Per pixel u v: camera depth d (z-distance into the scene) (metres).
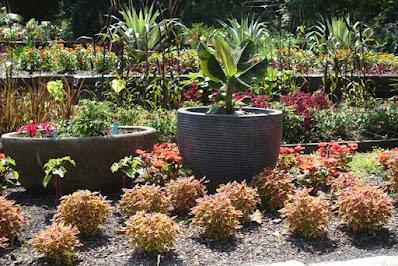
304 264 3.55
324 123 7.57
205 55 5.03
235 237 4.06
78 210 4.02
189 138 4.88
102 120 5.18
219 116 4.75
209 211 3.97
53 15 26.19
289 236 4.07
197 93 8.31
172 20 8.59
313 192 4.84
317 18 20.25
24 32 17.16
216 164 4.80
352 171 5.61
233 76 5.00
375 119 7.75
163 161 4.84
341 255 3.81
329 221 4.19
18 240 3.99
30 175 4.90
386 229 4.20
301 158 5.09
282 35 13.97
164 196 4.39
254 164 4.81
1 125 6.52
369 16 20.41
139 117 7.13
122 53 8.52
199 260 3.69
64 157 4.57
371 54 12.67
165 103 8.12
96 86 8.41
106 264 3.62
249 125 4.74
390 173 4.89
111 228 4.21
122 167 4.76
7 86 7.16
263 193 4.61
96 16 21.70
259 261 3.71
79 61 10.90
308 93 8.80
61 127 5.30
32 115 6.61
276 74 9.00
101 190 5.02
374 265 3.48
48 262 3.64
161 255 3.74
